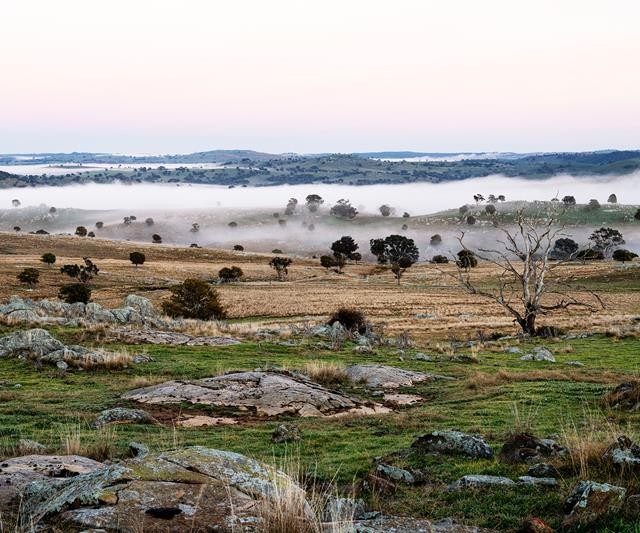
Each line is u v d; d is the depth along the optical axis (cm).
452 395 2175
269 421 1750
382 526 652
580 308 8200
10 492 750
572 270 13075
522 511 759
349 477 1044
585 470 846
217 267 15175
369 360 3145
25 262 13538
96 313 4356
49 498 675
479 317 7419
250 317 7769
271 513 578
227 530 568
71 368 2623
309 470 1102
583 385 2209
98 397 2083
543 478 869
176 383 2167
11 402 1994
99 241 19862
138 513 594
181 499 627
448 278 13638
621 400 1705
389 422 1670
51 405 1944
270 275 14150
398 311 8200
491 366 3031
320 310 8250
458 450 1132
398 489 911
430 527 655
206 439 1476
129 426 1639
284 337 4000
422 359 3225
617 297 9381
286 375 2319
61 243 18488
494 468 981
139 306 5672
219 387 2102
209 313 6219
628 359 3297
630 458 834
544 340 4497
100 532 561
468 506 796
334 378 2412
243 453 1308
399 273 12938
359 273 15375
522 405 1855
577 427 1427
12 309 4372
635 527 623
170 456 721
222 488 656
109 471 678
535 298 4938
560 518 709
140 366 2670
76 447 1154
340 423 1683
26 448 1181
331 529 583
